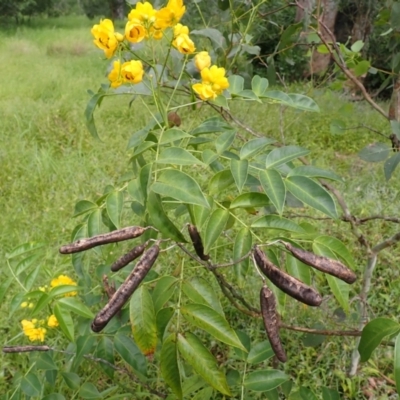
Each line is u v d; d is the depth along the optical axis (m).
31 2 5.70
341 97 2.19
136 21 0.46
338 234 1.15
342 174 1.54
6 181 1.50
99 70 3.01
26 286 0.62
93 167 1.54
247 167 0.44
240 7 0.82
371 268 0.71
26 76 2.78
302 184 0.44
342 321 0.79
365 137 1.85
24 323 0.71
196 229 0.43
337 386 0.82
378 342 0.43
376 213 1.22
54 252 1.14
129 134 1.83
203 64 0.48
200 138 0.52
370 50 2.29
